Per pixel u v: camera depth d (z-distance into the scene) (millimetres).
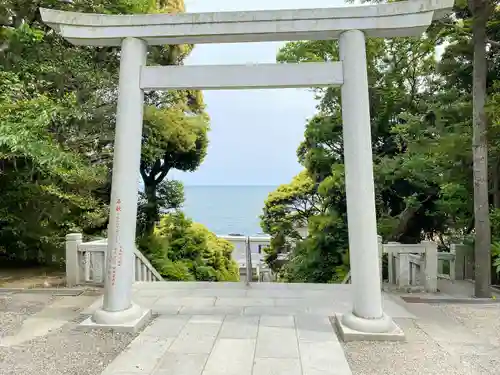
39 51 7188
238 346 3713
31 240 7938
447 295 5527
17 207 7504
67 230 7812
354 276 4137
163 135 9688
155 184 11562
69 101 6688
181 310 4793
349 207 4152
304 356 3496
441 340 3910
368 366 3336
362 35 4164
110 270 4297
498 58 7168
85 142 7504
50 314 4707
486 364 3377
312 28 4172
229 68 4289
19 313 4738
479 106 5523
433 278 5668
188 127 10469
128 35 4359
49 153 5664
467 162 6734
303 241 10180
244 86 4301
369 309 4031
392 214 9844
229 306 4945
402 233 9344
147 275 6918
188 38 4387
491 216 5953
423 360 3447
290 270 10305
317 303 5062
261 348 3668
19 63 6801
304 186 12148
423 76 9188
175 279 9719
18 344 3812
